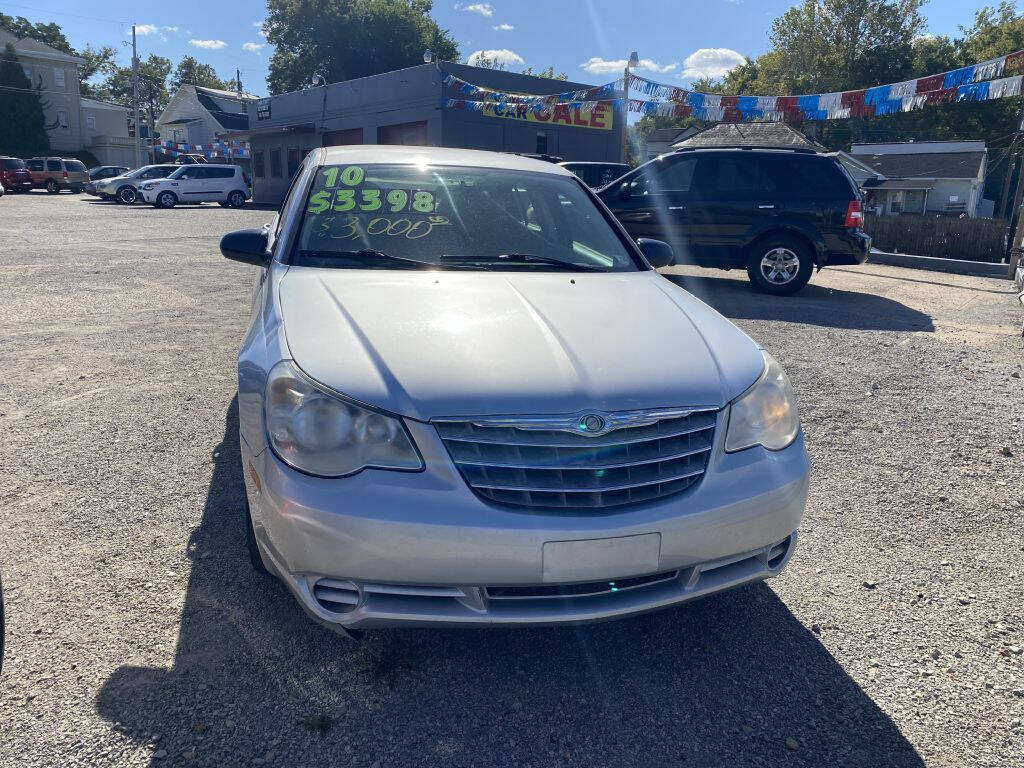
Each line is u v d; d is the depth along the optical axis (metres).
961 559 3.28
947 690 2.48
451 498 2.13
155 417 4.66
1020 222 13.14
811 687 2.48
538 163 4.36
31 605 2.72
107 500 3.56
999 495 3.91
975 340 7.45
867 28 53.00
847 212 9.39
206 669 2.44
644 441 2.27
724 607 2.92
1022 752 2.22
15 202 28.09
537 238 3.62
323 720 2.25
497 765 2.12
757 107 13.27
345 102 28.66
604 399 2.27
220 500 3.59
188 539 3.22
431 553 2.10
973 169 45.66
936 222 16.08
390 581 2.14
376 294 2.84
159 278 10.03
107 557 3.06
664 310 2.94
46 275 9.97
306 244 3.37
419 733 2.22
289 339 2.50
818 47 54.06
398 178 3.82
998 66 10.77
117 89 89.38
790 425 2.59
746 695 2.44
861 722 2.33
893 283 11.97
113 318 7.46
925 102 11.76
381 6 48.78
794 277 9.73
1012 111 49.25
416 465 2.16
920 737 2.28
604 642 2.69
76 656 2.47
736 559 2.41
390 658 2.55
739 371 2.57
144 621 2.66
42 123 52.84
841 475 4.14
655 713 2.35
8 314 7.52
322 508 2.14
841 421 4.97
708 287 10.45
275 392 2.32
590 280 3.25
